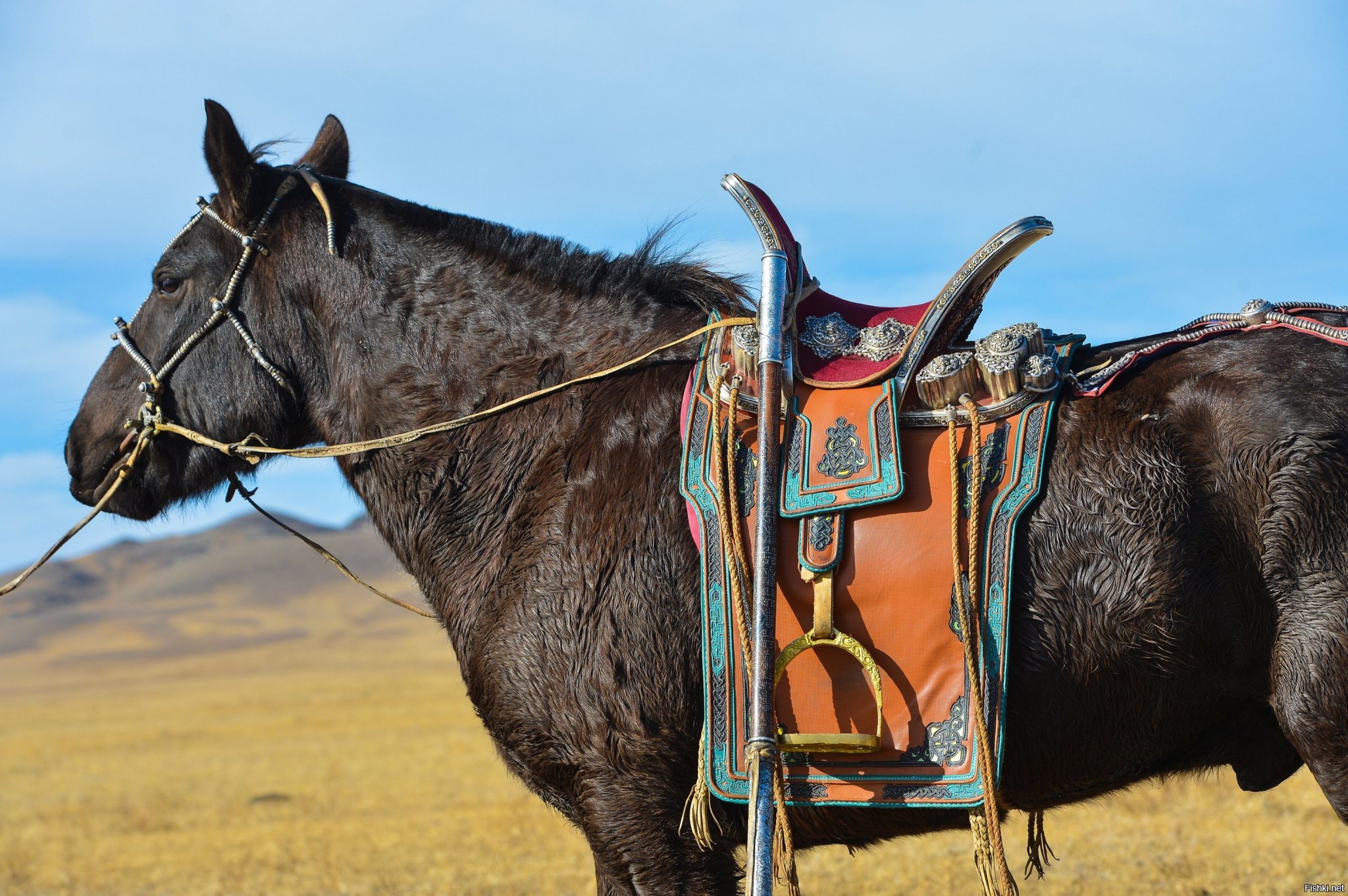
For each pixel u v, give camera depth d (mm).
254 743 24828
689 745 2822
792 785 2688
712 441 2820
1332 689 2432
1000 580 2602
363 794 14297
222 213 3467
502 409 3154
